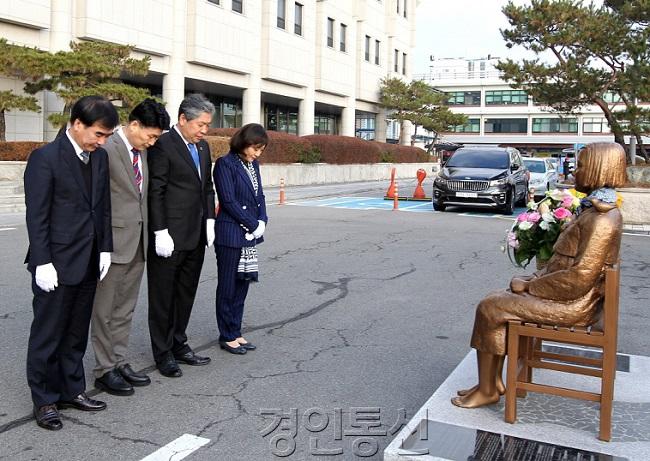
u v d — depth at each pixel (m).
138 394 4.53
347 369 5.12
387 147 41.50
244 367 5.15
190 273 5.08
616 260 3.55
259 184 5.49
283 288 8.12
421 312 7.02
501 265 9.95
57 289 3.89
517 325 3.65
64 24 21.78
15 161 19.09
